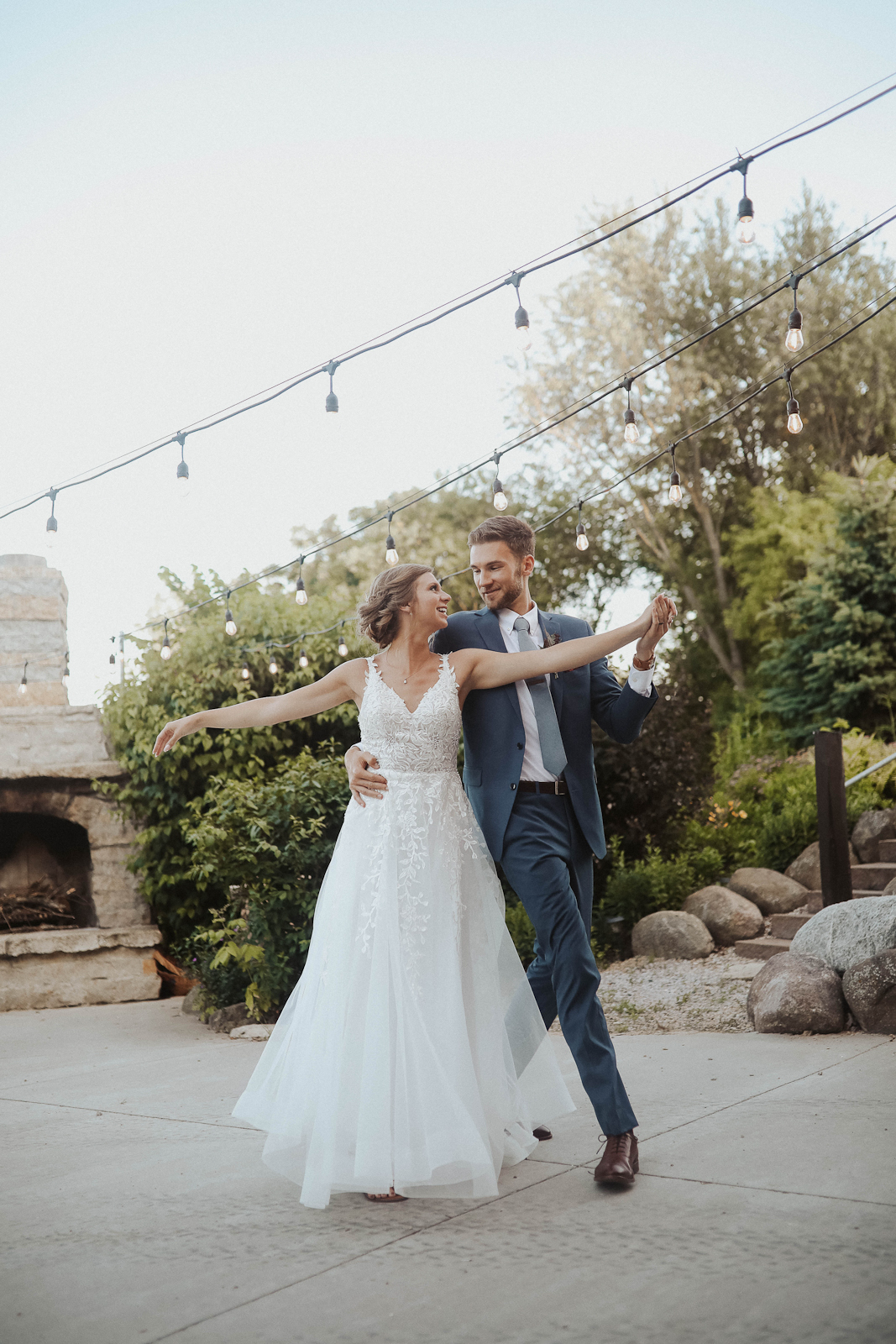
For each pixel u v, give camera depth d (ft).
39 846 29.12
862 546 44.14
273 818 20.63
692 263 65.92
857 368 61.57
